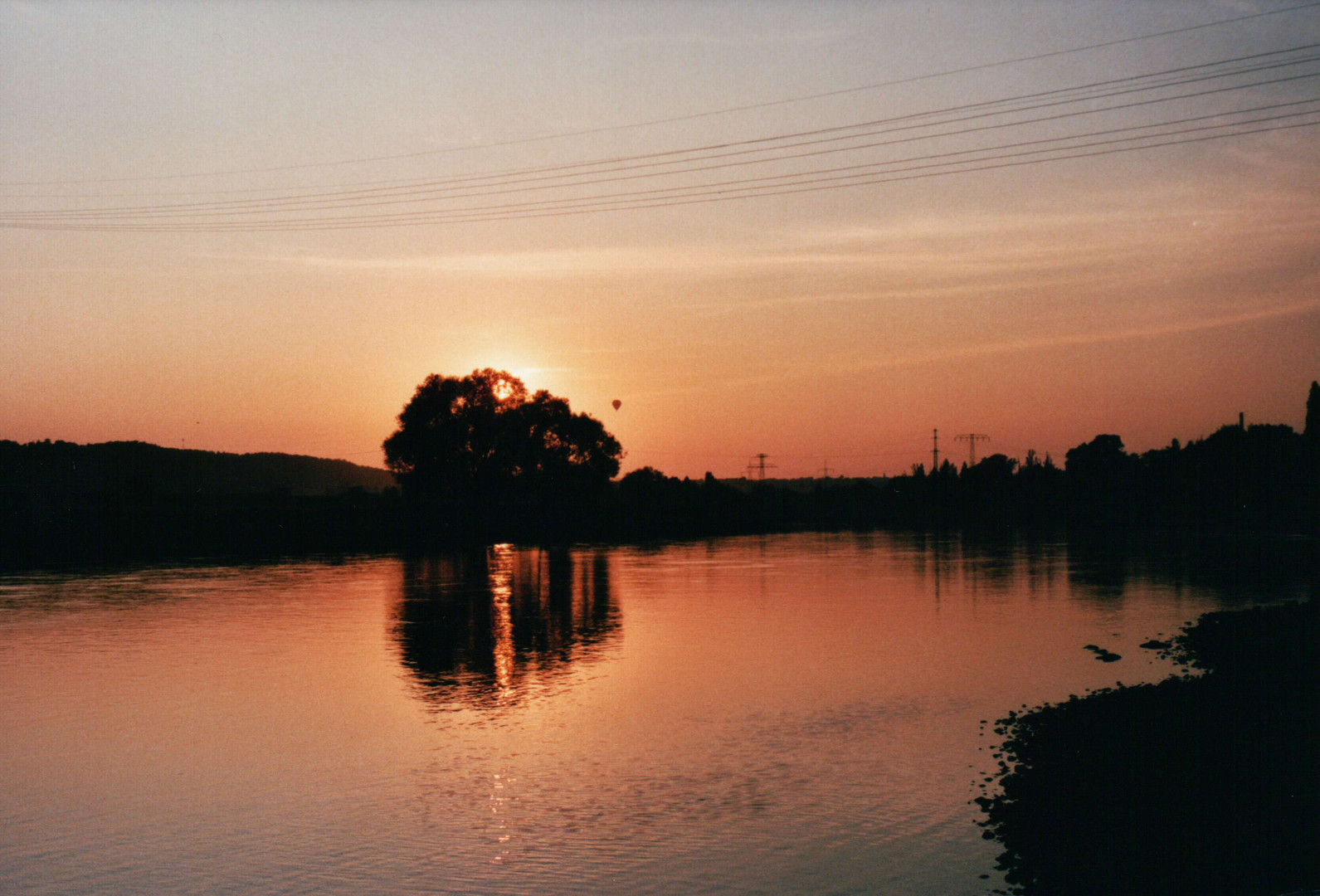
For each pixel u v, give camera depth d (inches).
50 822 571.5
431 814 585.3
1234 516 5324.8
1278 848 513.3
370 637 1284.4
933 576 2289.6
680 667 1067.3
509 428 4510.3
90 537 3314.5
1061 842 528.4
